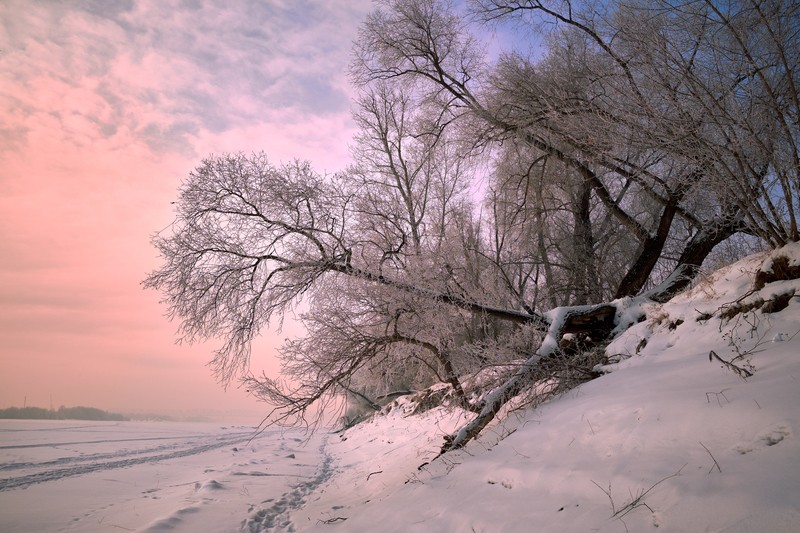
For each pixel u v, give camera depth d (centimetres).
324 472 1516
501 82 1288
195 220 1074
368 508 739
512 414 870
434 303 1089
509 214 1717
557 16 1242
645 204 1630
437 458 876
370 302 1071
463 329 1250
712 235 1188
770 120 709
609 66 1034
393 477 1005
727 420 425
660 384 597
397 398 2316
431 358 1234
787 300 654
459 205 2292
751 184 776
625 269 2038
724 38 770
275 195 1066
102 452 2058
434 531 504
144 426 5028
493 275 1329
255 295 1071
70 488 1182
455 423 1209
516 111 1308
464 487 604
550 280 1938
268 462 1720
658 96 820
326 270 1083
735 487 337
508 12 1328
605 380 739
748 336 646
